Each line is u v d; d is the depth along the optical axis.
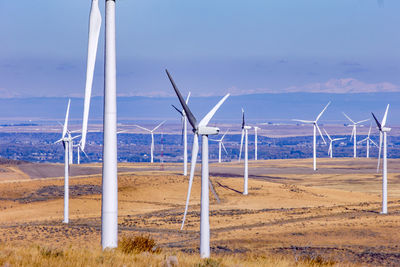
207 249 41.12
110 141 31.78
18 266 27.42
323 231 92.06
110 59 32.16
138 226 103.19
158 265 30.34
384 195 122.94
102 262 29.61
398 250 74.50
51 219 115.88
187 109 42.31
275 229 95.25
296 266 42.09
